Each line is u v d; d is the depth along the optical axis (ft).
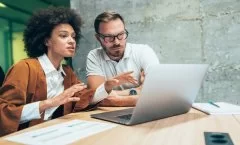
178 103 3.67
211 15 8.19
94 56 6.58
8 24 16.57
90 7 9.18
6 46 16.51
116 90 5.87
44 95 4.58
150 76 2.98
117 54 6.29
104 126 3.10
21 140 2.54
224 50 8.13
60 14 5.15
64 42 4.96
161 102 3.34
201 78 3.85
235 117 3.61
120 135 2.72
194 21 8.34
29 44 5.34
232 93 8.10
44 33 5.07
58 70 5.14
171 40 8.54
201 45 8.32
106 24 6.07
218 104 4.63
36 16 5.23
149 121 3.38
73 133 2.79
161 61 8.67
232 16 7.99
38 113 3.87
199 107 4.27
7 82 4.22
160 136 2.68
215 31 8.18
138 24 8.82
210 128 2.99
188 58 8.43
